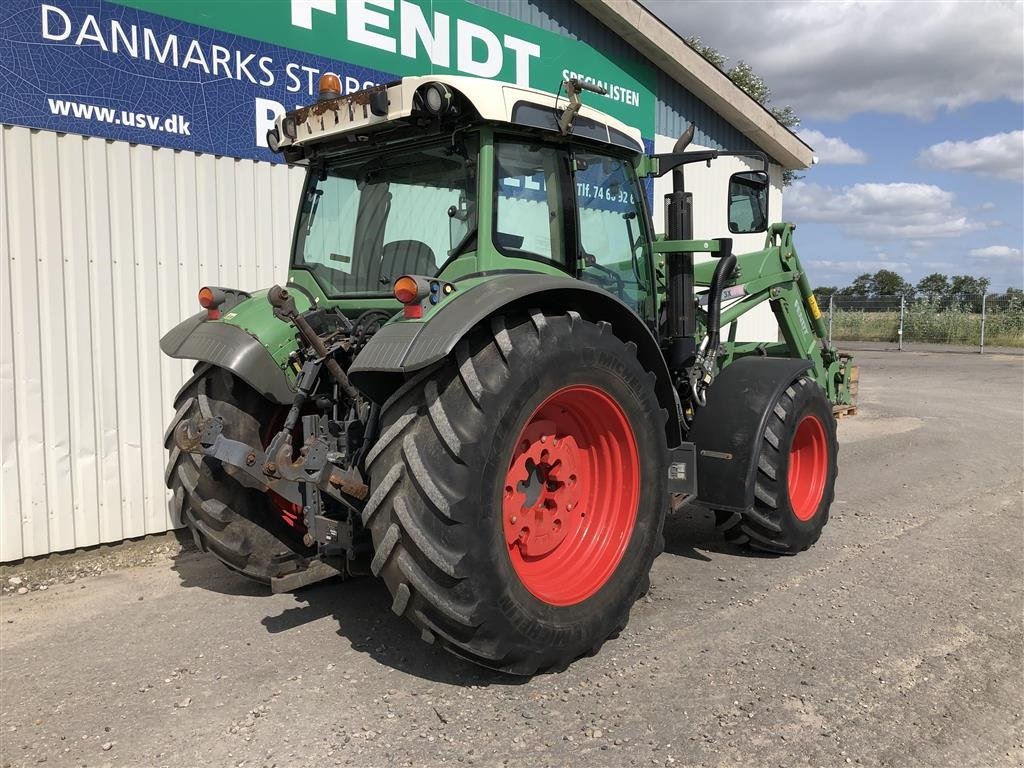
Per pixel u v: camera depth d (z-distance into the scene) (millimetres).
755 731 2549
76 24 4477
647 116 8992
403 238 3422
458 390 2721
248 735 2572
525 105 3121
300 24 5547
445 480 2625
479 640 2707
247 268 5387
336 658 3160
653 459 3354
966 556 4359
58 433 4551
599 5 7934
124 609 3818
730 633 3326
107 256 4699
